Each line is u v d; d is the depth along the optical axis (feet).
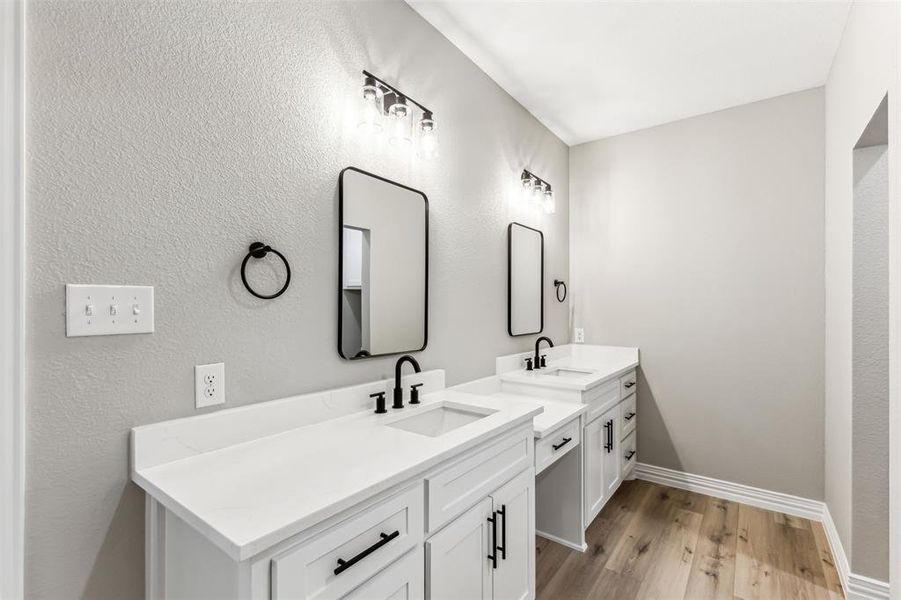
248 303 4.35
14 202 2.98
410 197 6.16
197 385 3.97
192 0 3.97
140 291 3.62
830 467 7.68
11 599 2.97
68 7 3.26
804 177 8.45
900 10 4.08
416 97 6.34
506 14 6.39
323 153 5.07
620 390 8.92
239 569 2.65
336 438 4.40
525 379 7.68
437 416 5.84
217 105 4.12
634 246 10.24
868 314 6.04
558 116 9.53
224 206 4.17
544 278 9.88
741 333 9.03
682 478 9.61
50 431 3.19
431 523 3.90
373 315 5.62
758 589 6.23
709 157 9.40
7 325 2.95
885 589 5.76
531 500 5.44
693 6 6.20
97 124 3.41
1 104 2.93
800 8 6.22
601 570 6.61
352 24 5.42
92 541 3.40
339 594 3.09
